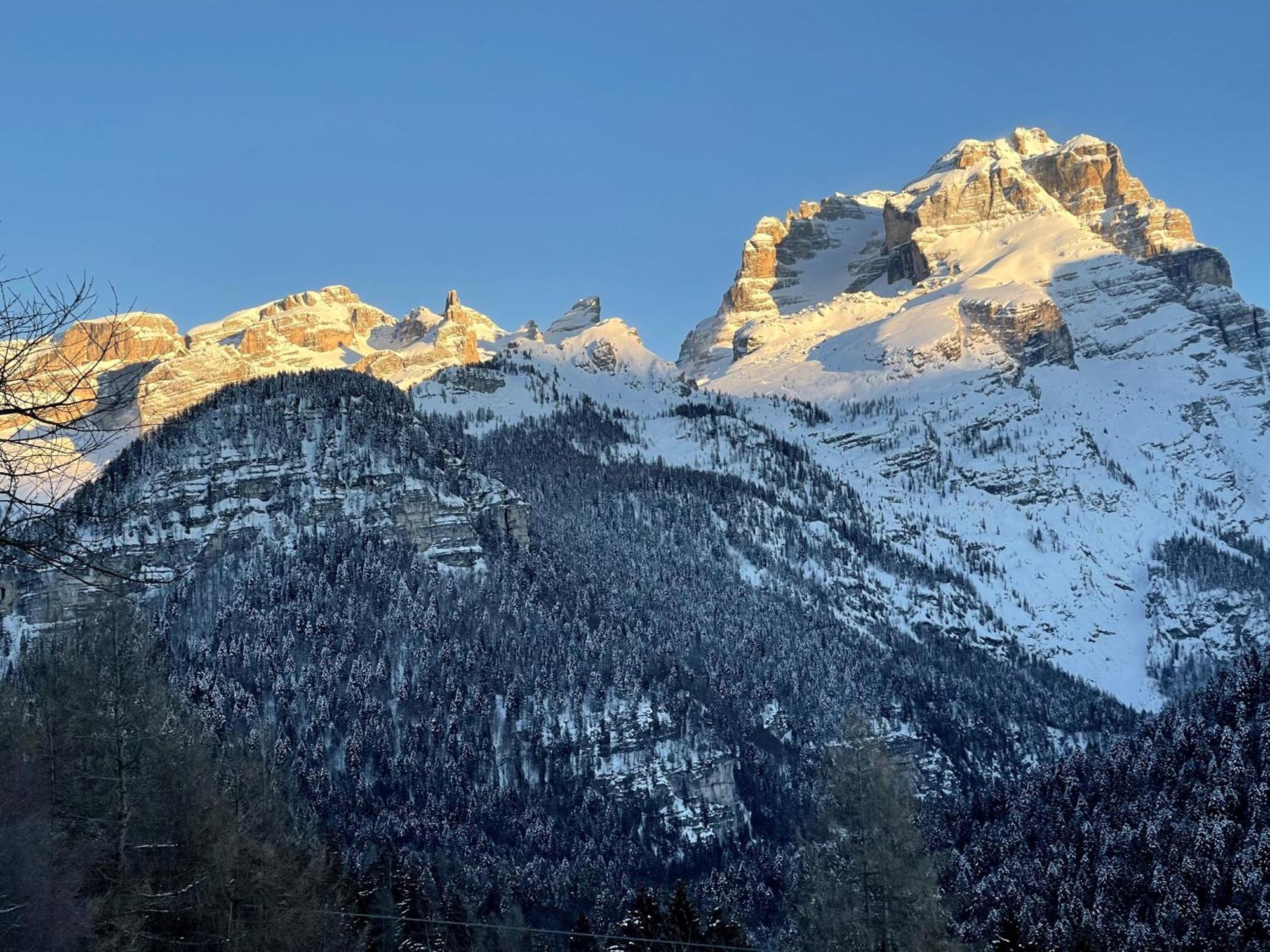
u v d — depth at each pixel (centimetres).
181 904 7731
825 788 7750
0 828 5922
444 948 12331
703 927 11631
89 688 7256
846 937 7300
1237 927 12094
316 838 12769
